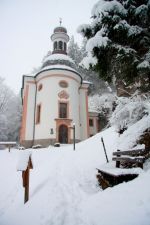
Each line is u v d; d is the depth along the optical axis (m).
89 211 4.17
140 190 3.78
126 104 7.39
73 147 17.19
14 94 54.31
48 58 31.34
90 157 11.11
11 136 49.78
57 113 26.11
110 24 5.93
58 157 13.62
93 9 6.17
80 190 6.28
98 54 6.21
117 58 6.07
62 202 5.18
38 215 4.55
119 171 5.04
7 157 15.72
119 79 6.86
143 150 4.96
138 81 6.52
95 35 5.91
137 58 5.98
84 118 30.11
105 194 4.50
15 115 50.50
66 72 27.89
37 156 15.45
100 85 41.00
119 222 3.17
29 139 26.94
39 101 27.58
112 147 11.20
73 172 8.84
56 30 34.53
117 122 7.97
